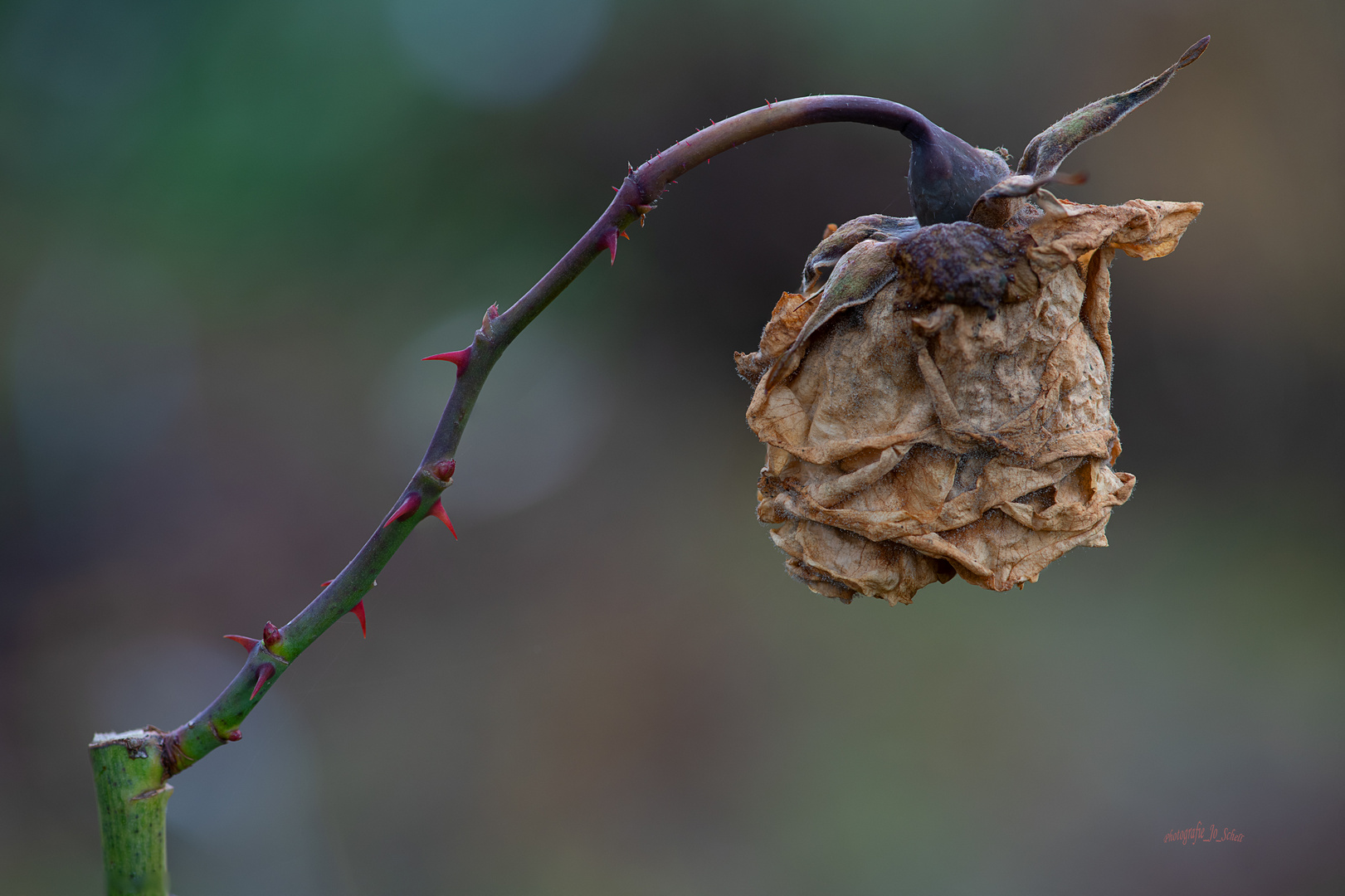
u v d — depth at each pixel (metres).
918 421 0.63
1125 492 0.64
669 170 0.64
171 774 0.65
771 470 0.65
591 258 0.64
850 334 0.64
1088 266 0.64
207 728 0.65
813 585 0.65
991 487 0.63
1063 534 0.64
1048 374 0.63
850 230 0.65
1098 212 0.63
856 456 0.64
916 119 0.64
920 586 0.64
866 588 0.64
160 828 0.65
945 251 0.63
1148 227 0.63
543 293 0.64
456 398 0.64
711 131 0.64
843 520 0.64
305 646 0.65
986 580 0.64
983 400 0.63
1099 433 0.64
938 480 0.64
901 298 0.63
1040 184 0.62
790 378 0.64
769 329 0.64
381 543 0.65
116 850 0.65
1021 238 0.63
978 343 0.63
